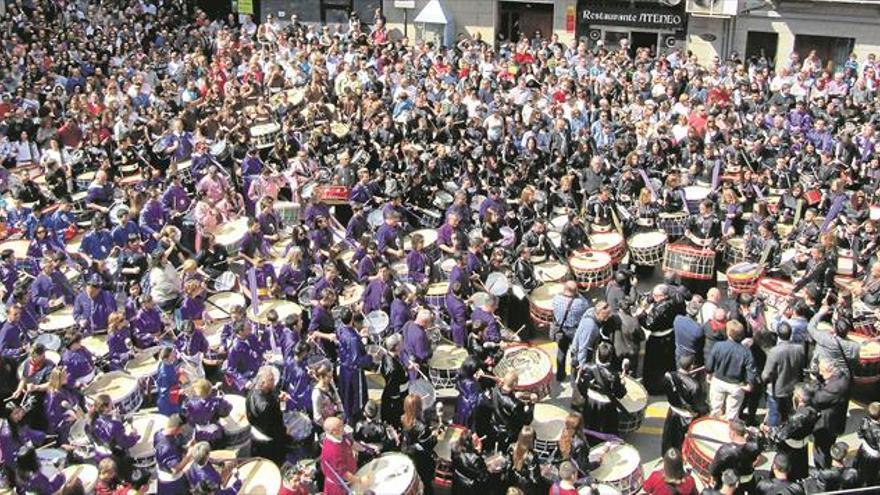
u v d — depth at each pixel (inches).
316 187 789.9
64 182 820.0
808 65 1210.6
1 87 1115.3
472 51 1305.4
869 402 604.1
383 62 1253.7
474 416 497.0
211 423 486.3
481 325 559.2
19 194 795.4
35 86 1127.0
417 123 992.9
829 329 553.3
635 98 1086.4
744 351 507.8
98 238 700.0
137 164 912.9
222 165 881.5
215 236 729.0
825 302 588.7
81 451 478.6
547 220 786.8
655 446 565.0
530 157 887.1
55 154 894.4
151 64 1283.2
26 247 726.5
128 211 717.3
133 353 567.8
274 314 554.6
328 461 442.0
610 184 847.1
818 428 502.0
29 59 1235.2
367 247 661.9
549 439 495.2
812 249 653.3
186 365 538.0
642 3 1432.1
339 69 1218.6
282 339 545.6
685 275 693.3
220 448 489.7
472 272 639.8
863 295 634.8
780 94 1138.0
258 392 476.7
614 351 520.4
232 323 553.9
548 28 1520.7
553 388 616.4
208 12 1722.4
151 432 492.7
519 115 1028.5
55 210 759.1
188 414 481.1
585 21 1478.8
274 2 1649.9
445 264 689.0
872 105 1086.4
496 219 740.0
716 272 710.5
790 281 671.8
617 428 523.2
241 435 499.2
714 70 1210.6
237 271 719.1
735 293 671.8
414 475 446.3
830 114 1039.6
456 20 1551.4
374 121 968.9
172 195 775.7
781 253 700.7
